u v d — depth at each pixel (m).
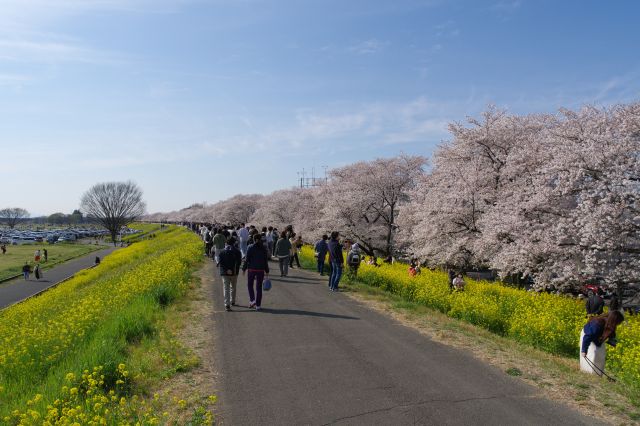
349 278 17.17
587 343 6.98
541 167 17.44
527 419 5.12
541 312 10.57
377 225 37.41
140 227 165.38
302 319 10.12
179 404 5.24
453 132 23.06
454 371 6.73
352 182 38.34
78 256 62.47
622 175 13.48
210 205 127.56
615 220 13.12
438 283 15.45
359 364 7.02
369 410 5.36
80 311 11.40
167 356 7.10
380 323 9.88
